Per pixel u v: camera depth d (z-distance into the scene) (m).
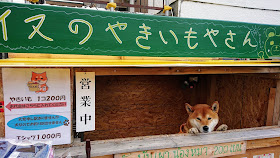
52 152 1.56
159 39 1.88
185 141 2.10
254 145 2.41
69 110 1.88
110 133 4.61
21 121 1.75
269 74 2.79
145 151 1.95
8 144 1.48
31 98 1.75
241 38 2.15
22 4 1.48
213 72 2.44
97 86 4.47
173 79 4.95
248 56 2.22
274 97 2.74
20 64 1.51
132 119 4.75
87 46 1.69
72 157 1.73
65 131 1.89
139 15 1.77
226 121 4.09
